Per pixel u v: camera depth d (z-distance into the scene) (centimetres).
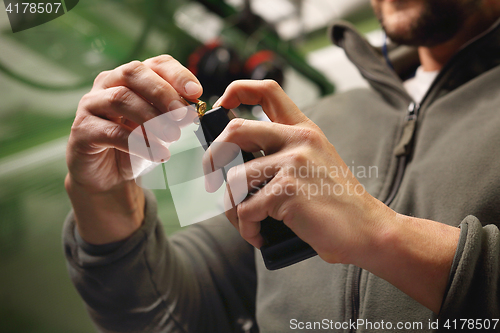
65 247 82
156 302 83
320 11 212
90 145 72
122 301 82
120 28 123
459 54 83
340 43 106
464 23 86
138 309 83
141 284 82
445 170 76
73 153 73
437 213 74
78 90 118
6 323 91
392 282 67
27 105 112
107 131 70
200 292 90
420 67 106
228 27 159
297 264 81
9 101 109
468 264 65
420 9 85
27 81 109
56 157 114
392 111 88
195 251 96
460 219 73
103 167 75
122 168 76
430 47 92
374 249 65
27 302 94
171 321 84
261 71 151
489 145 75
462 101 81
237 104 67
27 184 107
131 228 81
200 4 147
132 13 125
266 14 186
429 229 67
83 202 78
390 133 84
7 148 109
